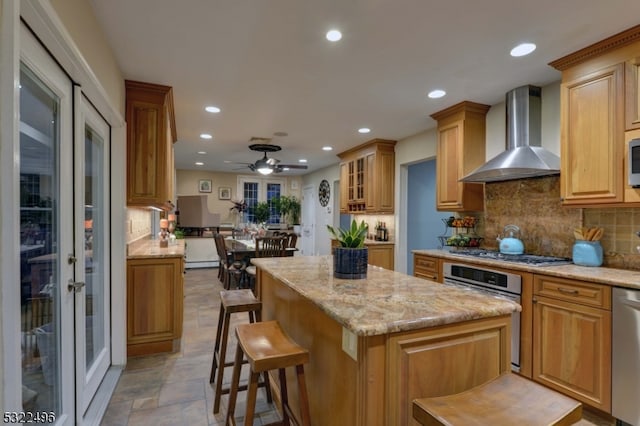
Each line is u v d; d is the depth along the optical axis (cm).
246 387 214
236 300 238
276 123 429
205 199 809
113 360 271
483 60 254
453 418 101
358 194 570
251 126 443
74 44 154
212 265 783
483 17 200
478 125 360
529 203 320
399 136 495
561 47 234
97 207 247
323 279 191
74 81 184
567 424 103
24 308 138
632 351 194
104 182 260
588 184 237
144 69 269
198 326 378
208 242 781
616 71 222
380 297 153
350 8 192
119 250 273
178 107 365
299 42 230
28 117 140
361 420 121
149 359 291
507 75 280
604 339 206
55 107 167
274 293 238
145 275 297
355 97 333
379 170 517
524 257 292
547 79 288
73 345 183
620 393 199
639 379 191
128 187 290
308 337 180
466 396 114
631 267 241
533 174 294
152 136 298
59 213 168
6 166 97
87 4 181
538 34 218
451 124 370
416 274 368
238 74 280
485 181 349
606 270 234
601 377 207
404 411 124
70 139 180
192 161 748
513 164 275
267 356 149
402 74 279
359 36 222
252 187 965
